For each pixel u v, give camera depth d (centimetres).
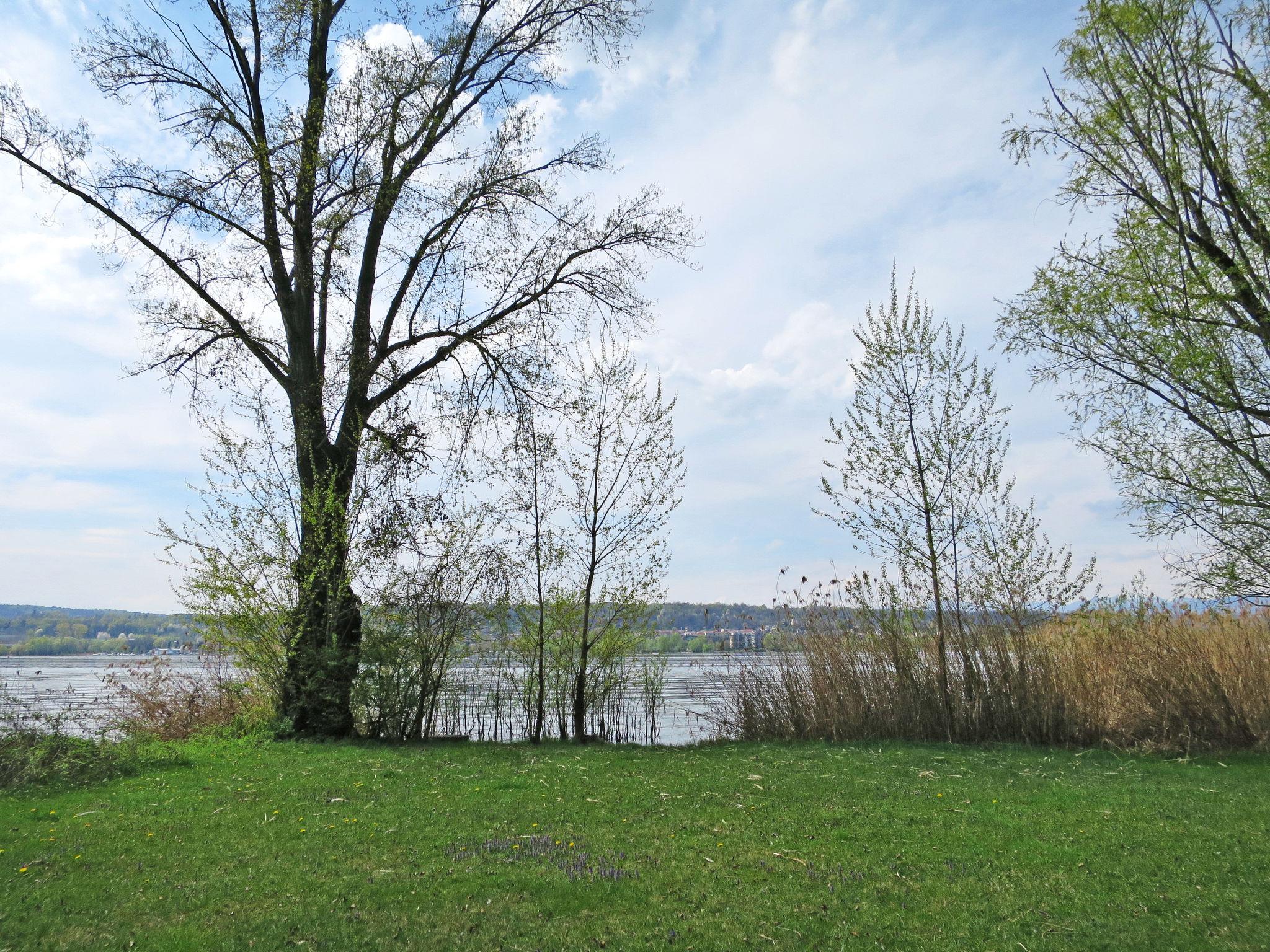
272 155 1307
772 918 414
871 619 1243
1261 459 815
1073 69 840
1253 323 739
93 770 859
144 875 494
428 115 1419
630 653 1327
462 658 1287
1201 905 430
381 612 1249
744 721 1289
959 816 650
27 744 876
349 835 591
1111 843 558
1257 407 804
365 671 1236
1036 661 1154
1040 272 887
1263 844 554
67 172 1259
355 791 766
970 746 1108
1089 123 824
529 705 1302
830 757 1008
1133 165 803
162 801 726
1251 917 411
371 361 1391
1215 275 768
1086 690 1137
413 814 664
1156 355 812
